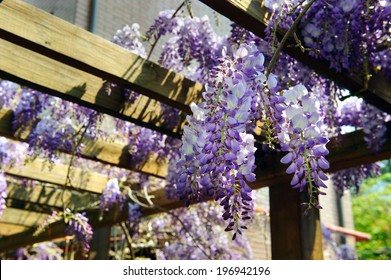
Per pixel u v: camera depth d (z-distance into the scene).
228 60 1.17
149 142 2.90
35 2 2.80
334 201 7.93
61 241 5.21
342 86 1.94
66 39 1.68
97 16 3.51
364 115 2.26
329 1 1.71
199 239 3.85
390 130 2.22
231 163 1.06
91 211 3.49
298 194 2.32
